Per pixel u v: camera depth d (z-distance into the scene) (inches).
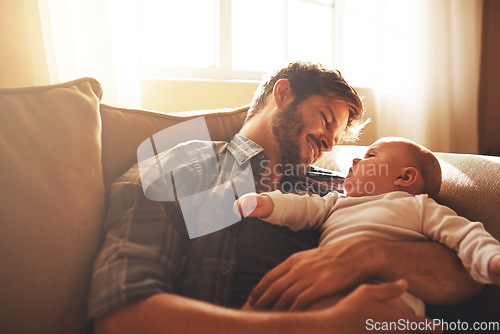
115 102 54.8
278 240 30.8
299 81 38.3
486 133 136.5
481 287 27.5
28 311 22.1
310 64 40.2
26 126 27.0
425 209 30.9
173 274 24.7
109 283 21.2
